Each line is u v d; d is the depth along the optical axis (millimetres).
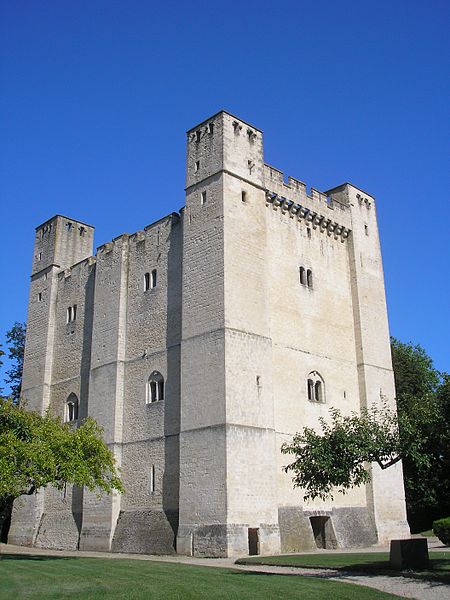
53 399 49312
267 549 33500
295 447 27016
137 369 42062
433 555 27500
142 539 36781
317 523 39219
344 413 42719
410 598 17578
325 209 46312
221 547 31938
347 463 24234
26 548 43719
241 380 35531
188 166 41344
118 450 41062
